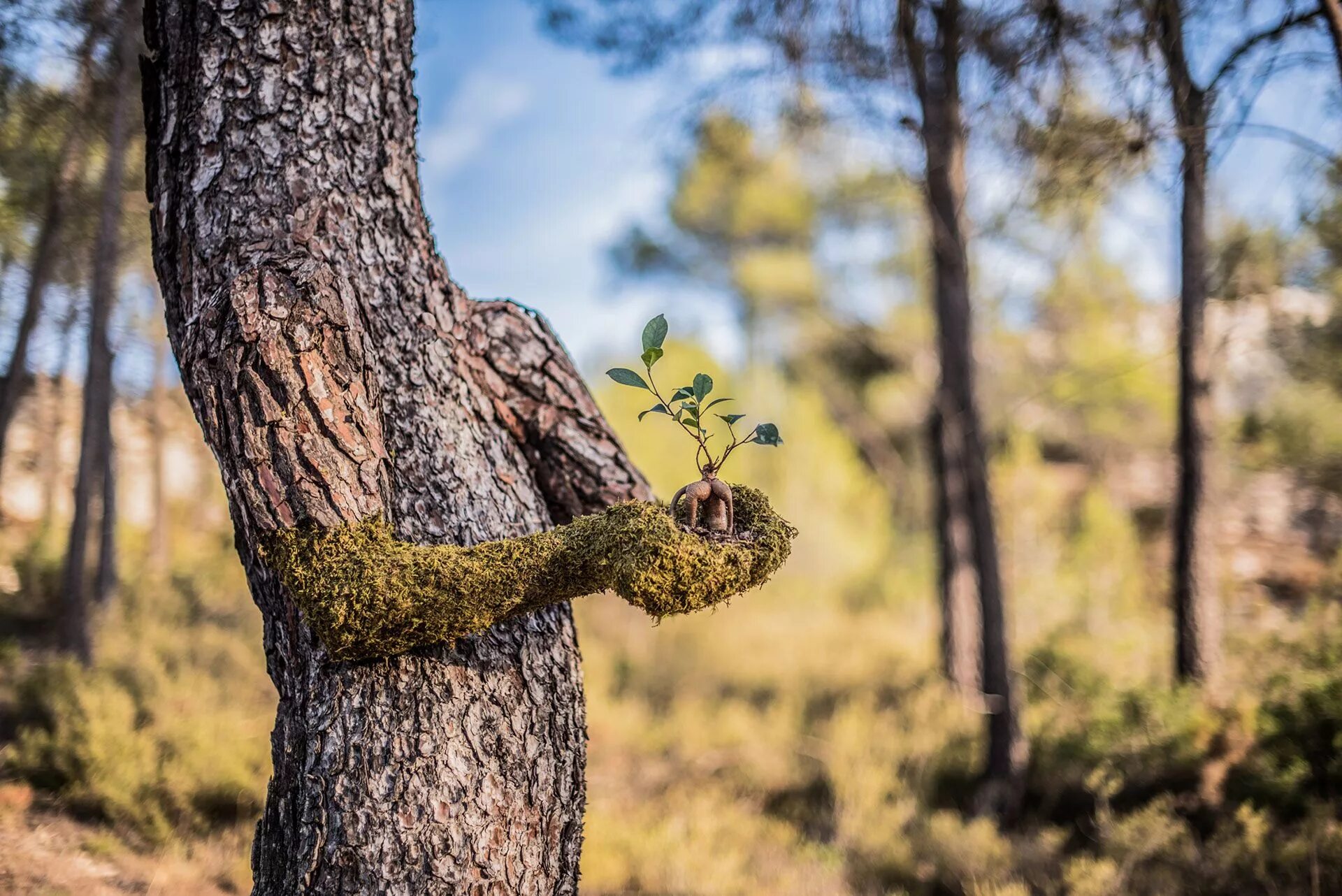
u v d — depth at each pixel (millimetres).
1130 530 10430
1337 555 6570
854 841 4570
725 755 6047
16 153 5289
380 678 1596
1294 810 3672
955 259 6012
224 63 1713
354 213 1764
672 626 9578
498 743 1662
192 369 1550
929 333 14094
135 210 6012
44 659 5930
